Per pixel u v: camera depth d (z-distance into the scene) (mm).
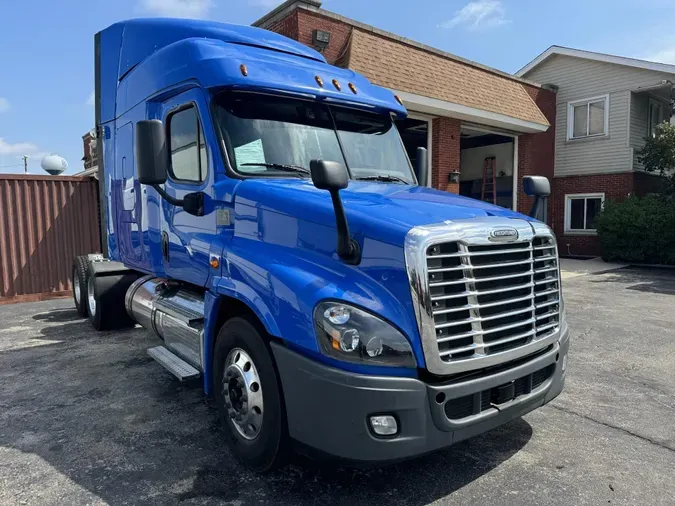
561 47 19125
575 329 7410
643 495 3139
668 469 3459
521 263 3191
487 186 19078
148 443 3807
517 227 3219
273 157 3914
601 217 16906
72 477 3328
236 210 3658
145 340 6859
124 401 4648
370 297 2801
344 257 2928
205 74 3883
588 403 4617
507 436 3945
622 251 16375
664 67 16625
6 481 3281
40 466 3475
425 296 2723
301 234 3191
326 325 2742
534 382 3340
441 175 13586
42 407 4523
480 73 14312
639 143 18234
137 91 5066
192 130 4137
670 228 15039
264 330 3209
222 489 3180
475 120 14078
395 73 11508
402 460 2744
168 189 4500
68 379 5273
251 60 3979
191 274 4176
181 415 4324
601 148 18453
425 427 2742
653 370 5551
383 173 4438
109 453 3654
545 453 3672
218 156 3812
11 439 3895
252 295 3174
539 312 3418
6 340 6938
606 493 3160
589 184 18781
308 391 2805
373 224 2908
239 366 3379
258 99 4020
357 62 10711
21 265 10461
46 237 10750
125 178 5613
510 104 14633
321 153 4152
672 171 17703
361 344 2693
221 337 3539
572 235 19188
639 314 8469
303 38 10414
